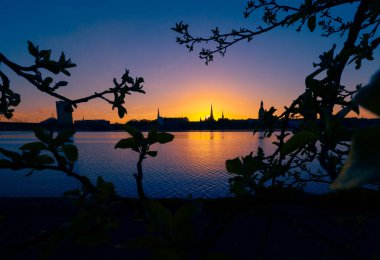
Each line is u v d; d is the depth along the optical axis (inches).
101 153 3668.8
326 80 49.6
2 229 430.0
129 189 1421.0
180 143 5029.5
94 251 372.5
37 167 31.0
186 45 103.4
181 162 2583.7
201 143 4886.8
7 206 535.2
